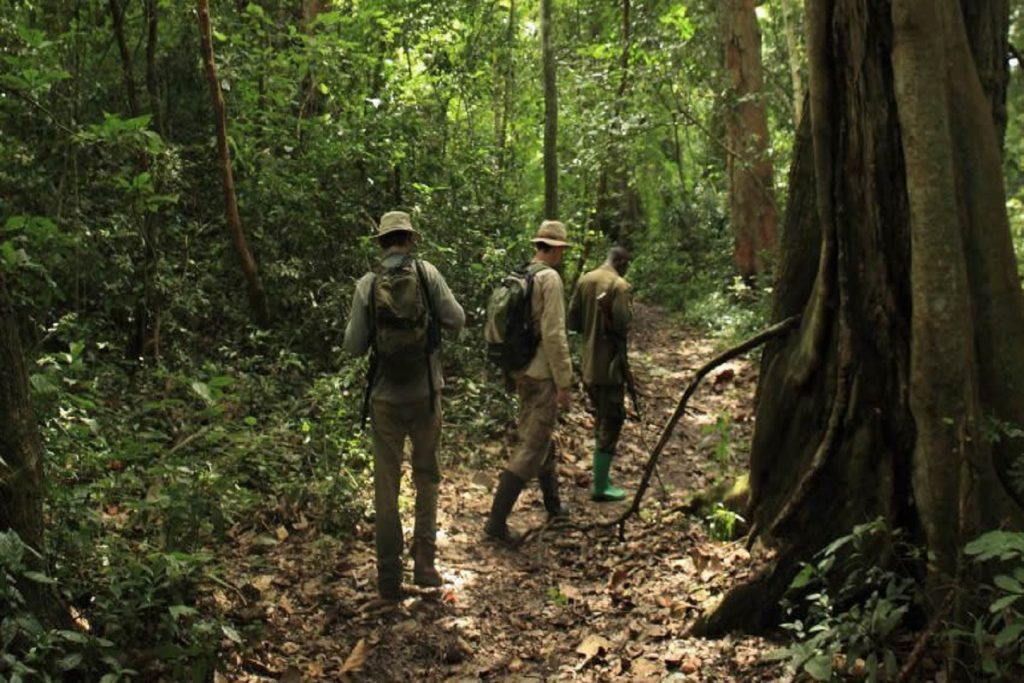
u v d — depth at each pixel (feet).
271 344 25.35
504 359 18.74
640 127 38.29
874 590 13.25
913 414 12.78
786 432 15.65
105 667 11.30
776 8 59.52
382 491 15.67
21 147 20.21
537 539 18.88
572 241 35.29
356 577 16.35
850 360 14.03
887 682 11.80
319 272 27.30
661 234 60.13
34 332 18.65
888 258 13.67
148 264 23.08
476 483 21.61
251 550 16.65
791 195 16.03
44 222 16.63
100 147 22.39
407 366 15.62
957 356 12.26
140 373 21.45
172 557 12.23
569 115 40.40
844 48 13.78
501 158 34.04
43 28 23.47
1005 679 10.94
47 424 14.24
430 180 30.63
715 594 14.98
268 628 14.35
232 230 24.95
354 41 30.96
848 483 14.02
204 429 17.30
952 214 12.34
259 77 29.32
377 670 13.74
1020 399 13.24
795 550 14.12
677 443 26.25
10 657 9.41
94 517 13.10
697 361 37.47
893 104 13.42
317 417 21.08
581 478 22.82
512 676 13.70
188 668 11.86
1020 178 44.50
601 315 21.06
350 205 28.14
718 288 48.98
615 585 16.43
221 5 29.19
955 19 13.30
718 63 49.67
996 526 12.46
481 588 16.58
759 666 12.96
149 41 24.81
